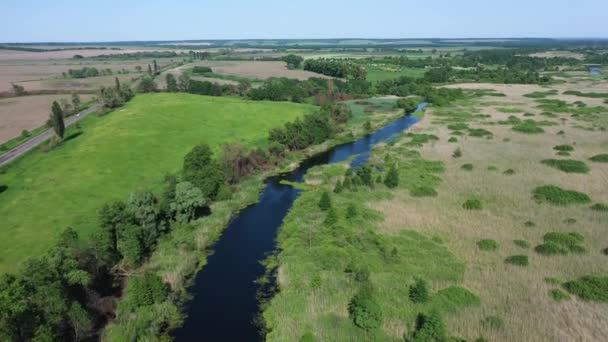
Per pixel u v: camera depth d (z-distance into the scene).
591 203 62.41
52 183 69.00
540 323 36.16
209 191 67.38
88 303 38.22
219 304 43.09
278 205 70.00
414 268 45.50
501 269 45.16
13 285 32.19
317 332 36.25
